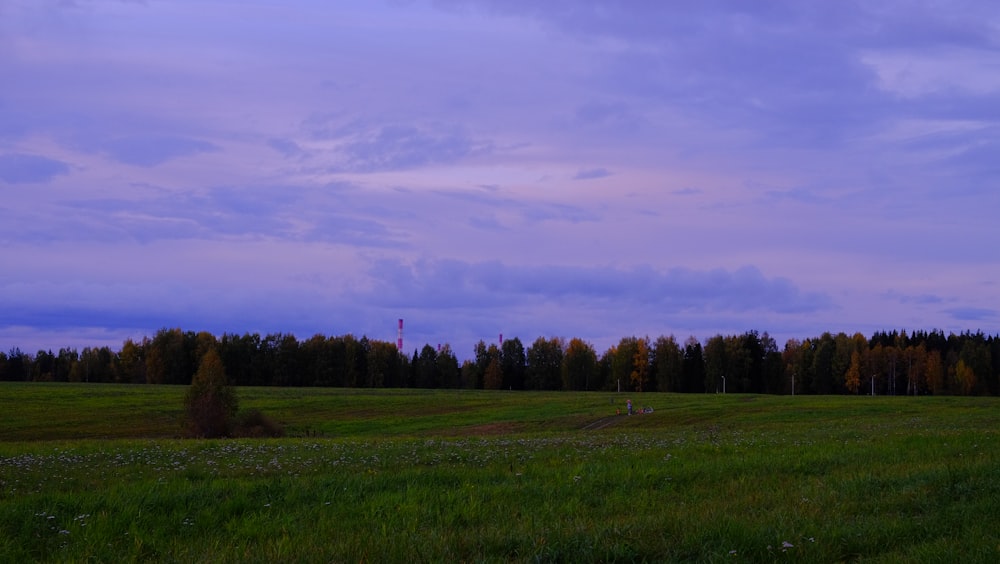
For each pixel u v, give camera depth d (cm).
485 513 1203
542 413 8525
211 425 5506
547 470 1703
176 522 1184
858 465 1712
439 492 1410
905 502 1207
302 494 1404
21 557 992
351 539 985
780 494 1309
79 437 6406
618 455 2141
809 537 956
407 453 2422
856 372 15925
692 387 16825
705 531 982
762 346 16812
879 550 930
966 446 2142
